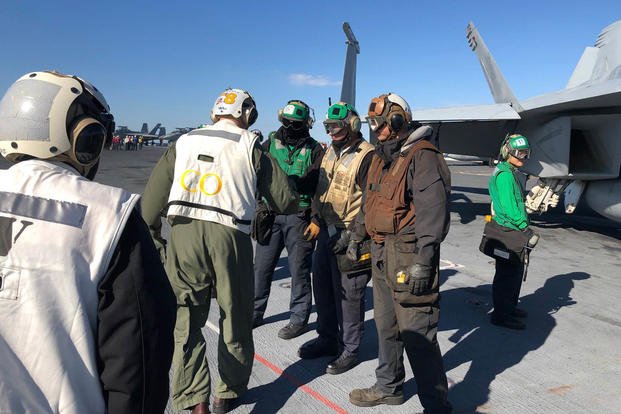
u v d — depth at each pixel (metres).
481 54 12.52
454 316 4.10
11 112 0.99
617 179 8.24
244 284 2.29
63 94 1.02
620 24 9.70
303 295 3.50
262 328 3.68
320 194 2.97
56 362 0.88
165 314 0.99
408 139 2.22
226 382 2.38
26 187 0.94
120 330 0.93
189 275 2.19
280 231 3.51
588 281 5.38
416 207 2.07
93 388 0.93
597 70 10.25
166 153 2.30
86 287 0.91
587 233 8.89
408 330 2.20
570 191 9.59
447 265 5.97
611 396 2.76
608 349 3.46
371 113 2.33
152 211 2.32
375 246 2.39
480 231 8.68
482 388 2.81
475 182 20.53
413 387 2.79
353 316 2.89
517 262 3.62
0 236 0.89
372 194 2.37
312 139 3.37
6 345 0.85
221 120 2.34
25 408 0.85
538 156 8.93
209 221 2.15
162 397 1.00
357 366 3.04
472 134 10.52
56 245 0.89
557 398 2.72
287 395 2.65
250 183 2.24
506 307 3.80
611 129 7.83
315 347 3.15
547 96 9.05
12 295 0.86
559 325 3.94
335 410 2.50
